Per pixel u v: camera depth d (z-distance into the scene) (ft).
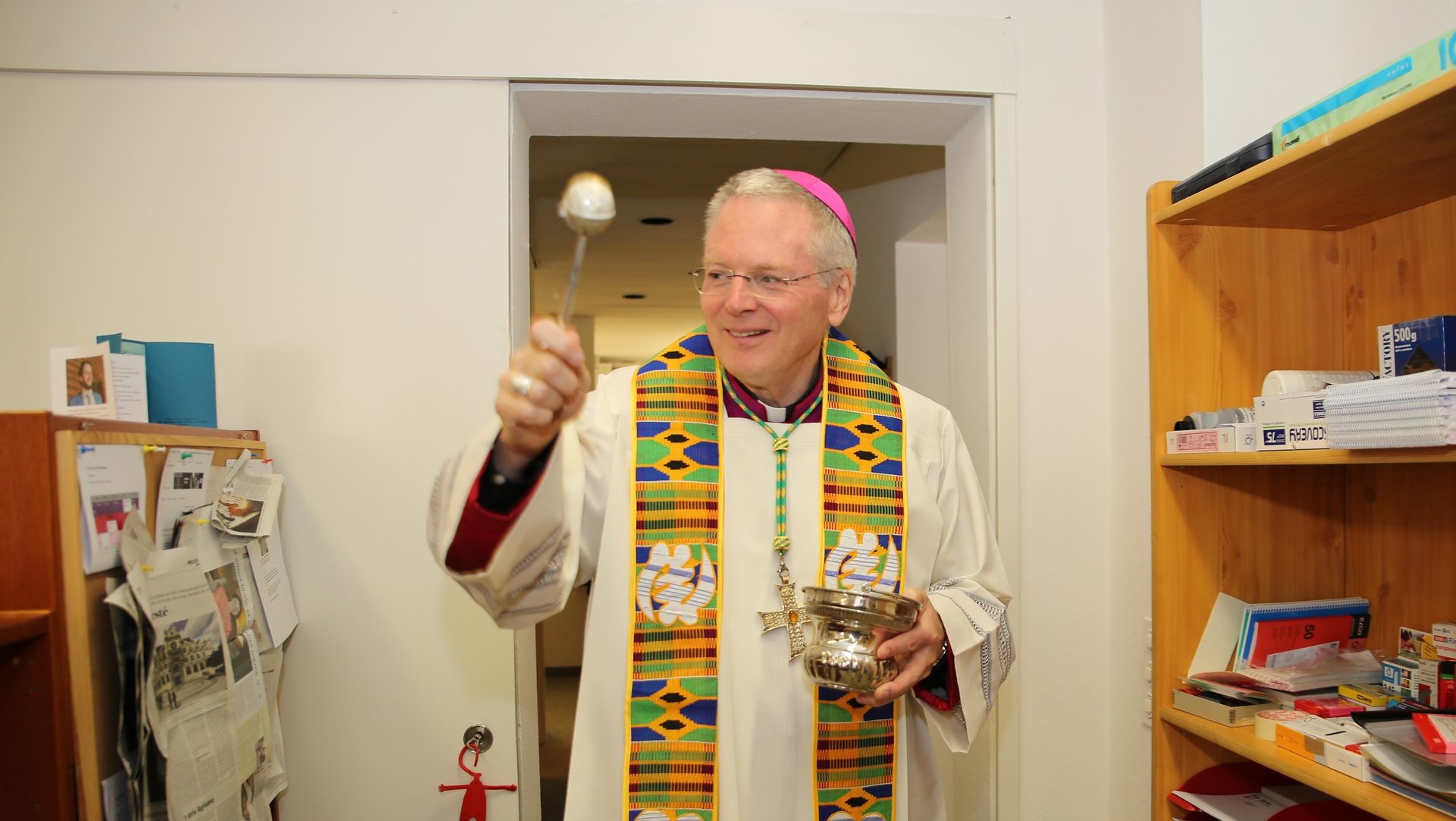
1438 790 3.33
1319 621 4.71
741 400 4.39
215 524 4.60
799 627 4.02
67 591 3.50
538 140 11.76
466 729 5.66
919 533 4.45
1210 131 5.33
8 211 5.58
